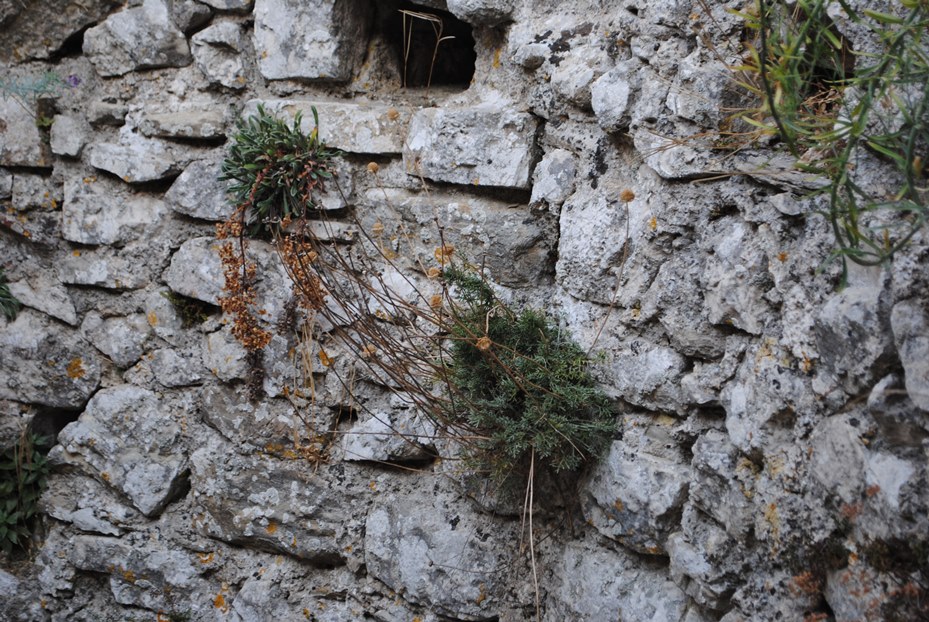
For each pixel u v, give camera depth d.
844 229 1.61
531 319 2.18
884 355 1.51
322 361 2.60
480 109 2.32
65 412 3.20
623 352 2.10
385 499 2.59
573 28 2.19
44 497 3.13
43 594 3.14
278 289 2.65
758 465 1.81
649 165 2.01
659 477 2.02
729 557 1.86
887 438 1.51
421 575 2.49
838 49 1.74
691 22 1.92
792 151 1.57
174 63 2.78
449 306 2.35
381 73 2.66
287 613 2.75
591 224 2.15
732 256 1.85
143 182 2.85
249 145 2.55
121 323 2.95
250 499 2.77
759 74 1.71
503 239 2.30
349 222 2.59
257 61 2.68
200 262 2.76
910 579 1.49
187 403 2.89
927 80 1.45
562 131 2.22
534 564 2.15
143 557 2.96
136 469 2.93
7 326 3.11
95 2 2.86
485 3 2.28
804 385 1.69
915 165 1.44
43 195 3.00
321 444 2.67
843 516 1.58
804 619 1.69
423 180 2.42
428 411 2.44
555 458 2.11
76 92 2.93
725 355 1.90
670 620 2.01
